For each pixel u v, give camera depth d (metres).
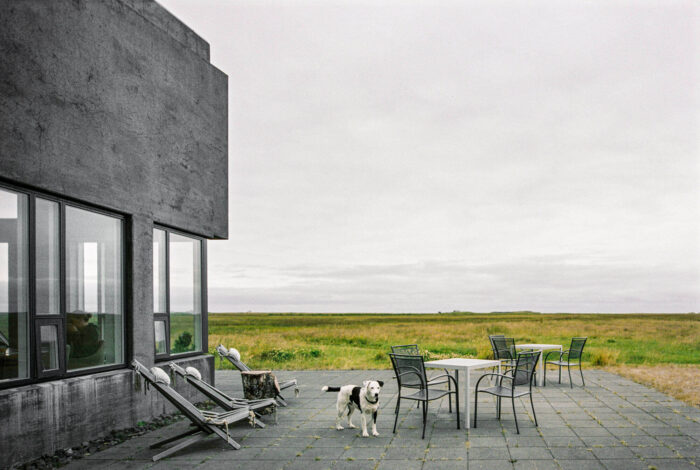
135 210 8.04
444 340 30.70
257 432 7.08
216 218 10.77
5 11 5.78
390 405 8.90
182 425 7.71
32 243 6.24
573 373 12.75
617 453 5.71
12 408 5.61
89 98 7.07
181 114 9.45
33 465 5.73
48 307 6.50
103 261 7.51
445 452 5.86
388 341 30.23
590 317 67.44
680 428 6.86
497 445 6.11
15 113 5.86
